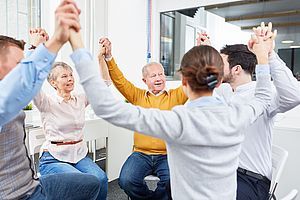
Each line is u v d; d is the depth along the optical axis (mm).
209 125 985
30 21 3025
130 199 2291
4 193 1142
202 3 3412
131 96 2350
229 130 1011
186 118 983
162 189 2098
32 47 1354
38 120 2578
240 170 1507
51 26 3197
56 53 853
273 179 1616
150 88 2338
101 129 2873
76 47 880
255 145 1499
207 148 1000
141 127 950
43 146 2068
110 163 3062
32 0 3025
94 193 1391
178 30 3672
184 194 1026
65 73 2107
